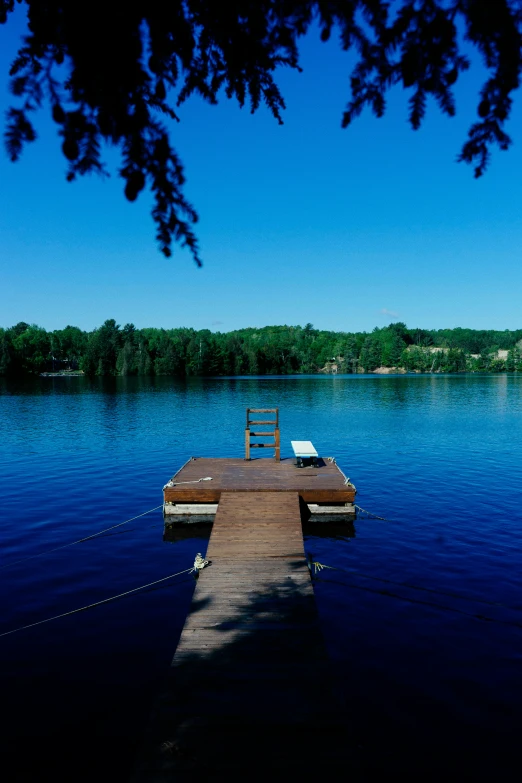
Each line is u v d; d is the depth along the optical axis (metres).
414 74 3.09
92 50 2.61
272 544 12.46
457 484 20.89
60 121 2.87
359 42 3.03
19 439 31.80
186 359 129.75
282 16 3.00
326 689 6.73
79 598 10.93
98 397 64.00
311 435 33.56
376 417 43.38
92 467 24.08
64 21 2.51
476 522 16.06
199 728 5.95
